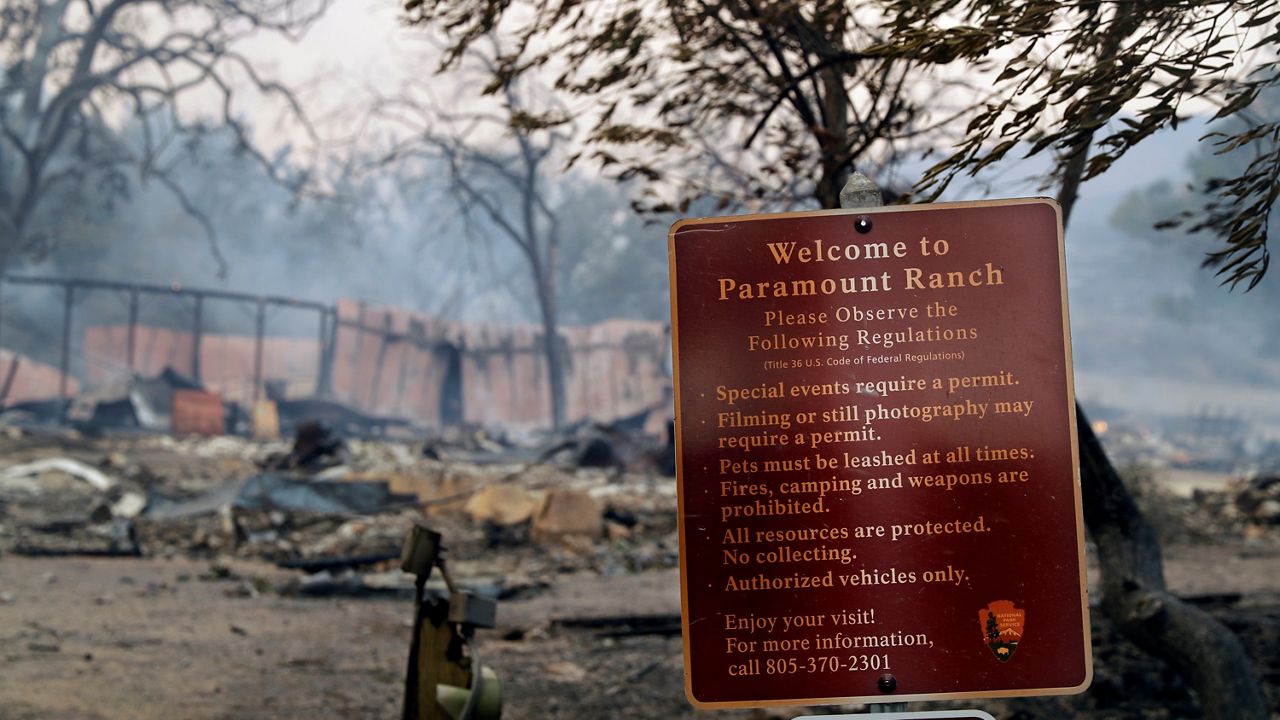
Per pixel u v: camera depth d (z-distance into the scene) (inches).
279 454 1016.9
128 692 244.4
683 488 82.0
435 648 129.6
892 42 98.7
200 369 1920.5
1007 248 82.5
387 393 1974.7
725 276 83.3
